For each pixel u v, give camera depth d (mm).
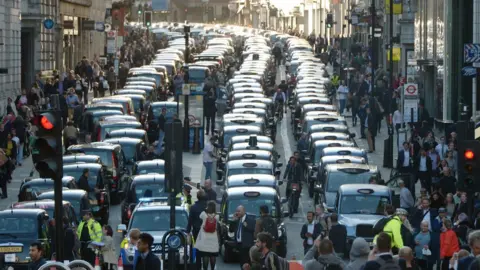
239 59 173500
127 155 72750
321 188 59156
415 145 70562
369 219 51219
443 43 93562
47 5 132000
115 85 125500
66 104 91688
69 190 55250
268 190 53438
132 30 194500
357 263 30594
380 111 97938
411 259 30453
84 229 46562
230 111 91125
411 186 62625
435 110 99375
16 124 80688
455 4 90688
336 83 124438
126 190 59938
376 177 58375
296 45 184500
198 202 47812
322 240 31234
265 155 67375
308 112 85250
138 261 35281
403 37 125250
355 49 144500
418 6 109750
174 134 40469
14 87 115938
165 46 184750
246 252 45500
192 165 82375
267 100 96688
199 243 45812
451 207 51875
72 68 153250
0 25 109438
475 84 76188
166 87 120250
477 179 37406
